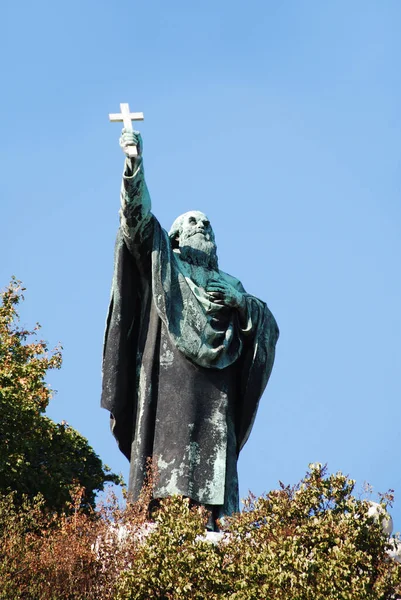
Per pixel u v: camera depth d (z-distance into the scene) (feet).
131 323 140.77
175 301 140.05
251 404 140.46
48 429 206.39
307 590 115.24
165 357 138.72
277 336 144.77
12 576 128.06
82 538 128.88
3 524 140.56
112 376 139.23
